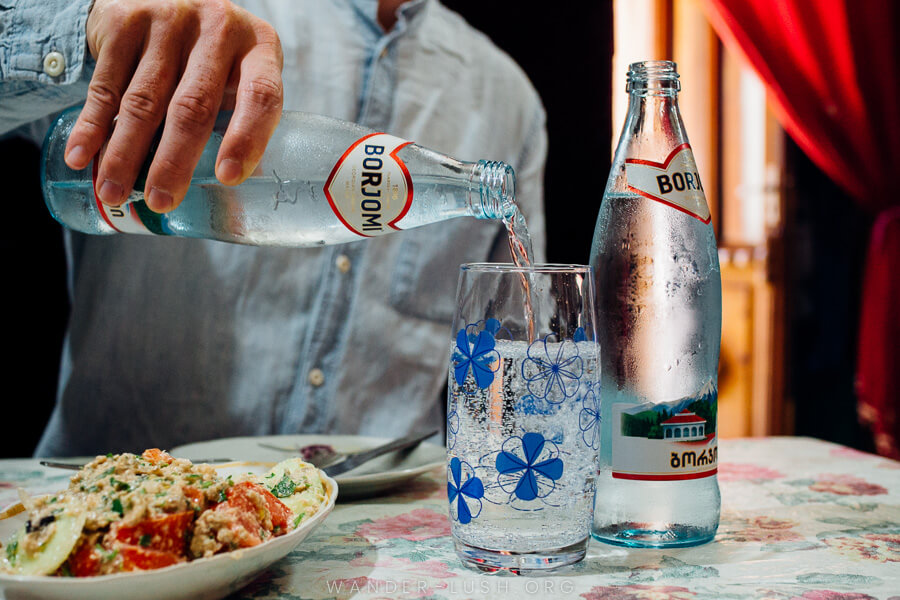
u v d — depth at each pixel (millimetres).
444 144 1145
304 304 1085
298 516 529
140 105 580
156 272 1059
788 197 2768
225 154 571
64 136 684
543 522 508
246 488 494
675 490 561
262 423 1074
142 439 1069
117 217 655
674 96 582
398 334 1115
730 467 749
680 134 583
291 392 1077
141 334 1059
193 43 599
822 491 679
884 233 2629
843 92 2729
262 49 602
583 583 508
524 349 501
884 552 554
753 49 2674
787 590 500
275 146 649
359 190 628
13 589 439
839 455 792
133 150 583
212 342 1064
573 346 504
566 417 505
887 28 2707
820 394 2934
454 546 552
